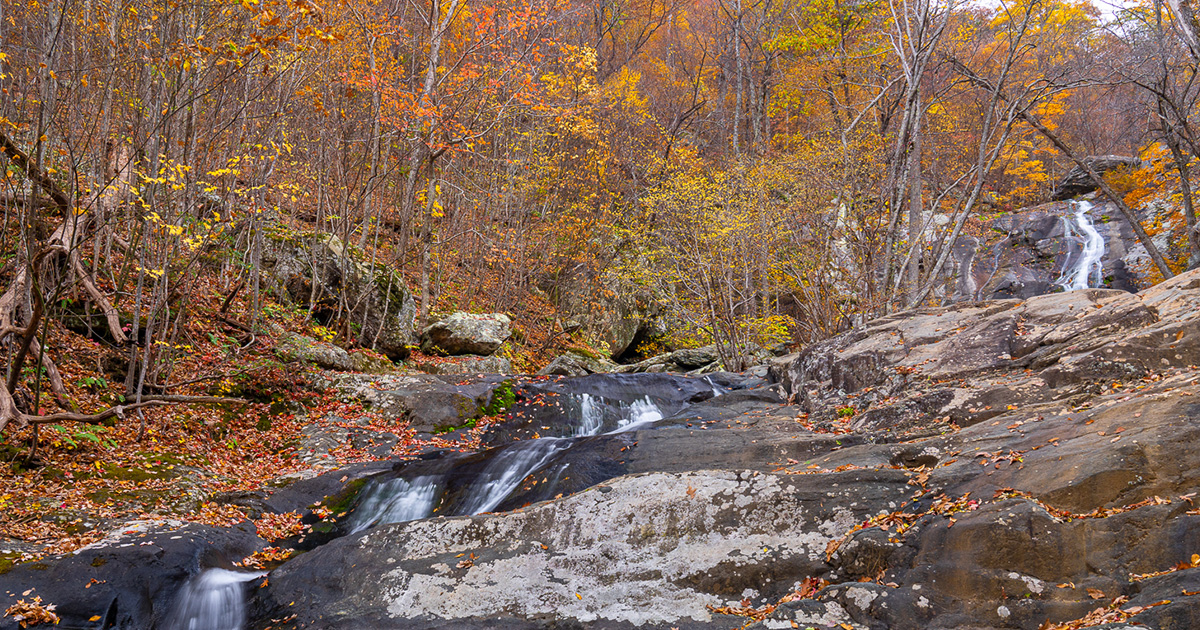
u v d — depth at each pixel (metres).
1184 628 3.91
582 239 21.28
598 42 26.14
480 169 21.36
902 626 4.89
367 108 17.30
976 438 7.02
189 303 12.44
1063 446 6.14
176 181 9.93
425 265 16.69
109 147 10.73
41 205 10.66
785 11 27.81
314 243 14.54
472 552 6.69
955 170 21.48
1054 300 10.51
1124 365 7.61
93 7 9.95
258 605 6.49
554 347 20.09
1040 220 25.98
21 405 8.45
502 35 16.09
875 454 7.29
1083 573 4.84
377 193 19.05
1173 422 5.77
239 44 10.41
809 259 17.50
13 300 8.57
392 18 16.45
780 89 27.05
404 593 6.23
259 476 9.62
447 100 17.73
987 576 5.04
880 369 10.34
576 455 9.20
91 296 10.14
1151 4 13.94
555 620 5.72
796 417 10.55
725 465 8.35
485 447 11.38
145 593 6.27
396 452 10.84
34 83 9.71
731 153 28.53
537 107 17.39
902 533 5.70
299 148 15.70
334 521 8.69
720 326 19.64
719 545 6.27
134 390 10.23
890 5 15.39
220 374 10.91
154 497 7.96
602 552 6.43
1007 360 9.34
